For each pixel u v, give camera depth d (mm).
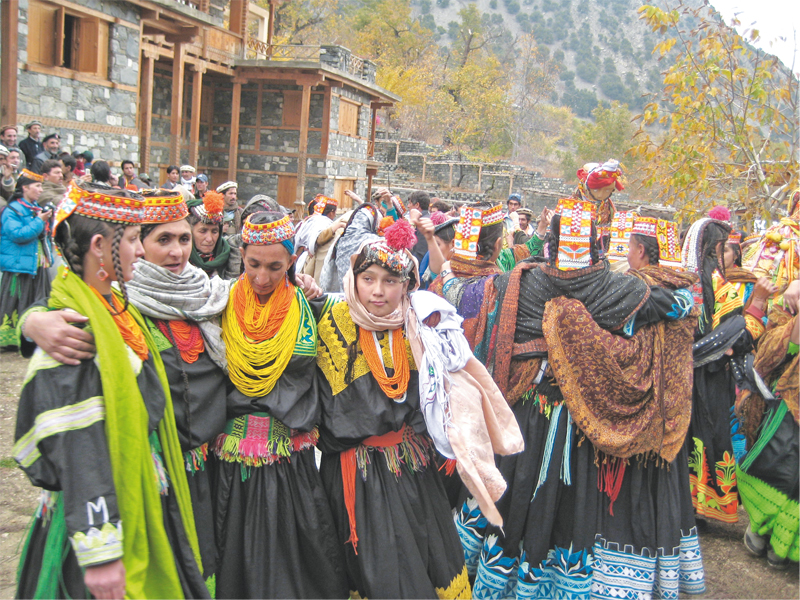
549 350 3254
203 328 2588
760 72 9320
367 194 26406
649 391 3328
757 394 4273
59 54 12414
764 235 4824
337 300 2898
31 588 2156
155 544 2141
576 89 125125
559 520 3355
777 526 4000
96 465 1963
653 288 3381
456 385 2803
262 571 2637
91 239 2076
